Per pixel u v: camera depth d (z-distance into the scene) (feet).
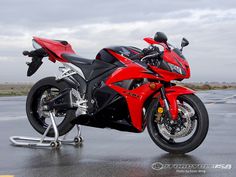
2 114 37.78
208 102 55.52
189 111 17.47
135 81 18.17
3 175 14.33
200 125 17.40
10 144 21.09
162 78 17.72
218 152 18.24
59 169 15.20
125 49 18.90
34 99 21.44
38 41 21.18
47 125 21.52
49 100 20.49
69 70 20.10
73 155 17.93
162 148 18.13
